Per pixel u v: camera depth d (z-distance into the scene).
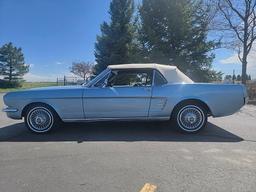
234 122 10.13
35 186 4.65
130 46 33.62
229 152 6.34
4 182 4.82
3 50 53.94
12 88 51.72
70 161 5.80
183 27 27.16
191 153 6.26
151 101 8.11
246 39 22.64
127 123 9.45
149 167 5.41
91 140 7.43
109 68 8.33
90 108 8.16
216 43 27.44
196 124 8.16
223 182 4.72
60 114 8.23
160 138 7.61
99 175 5.05
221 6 23.77
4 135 8.16
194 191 4.41
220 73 28.78
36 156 6.16
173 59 27.27
